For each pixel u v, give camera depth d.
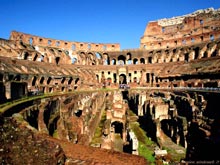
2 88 31.31
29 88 57.31
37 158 12.00
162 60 102.25
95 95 62.84
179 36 112.50
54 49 101.25
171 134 37.38
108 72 103.00
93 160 12.64
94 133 34.84
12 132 14.01
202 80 60.25
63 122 29.95
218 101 34.78
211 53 84.69
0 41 75.06
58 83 72.44
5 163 11.23
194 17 108.75
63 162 12.16
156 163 26.17
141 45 118.88
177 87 66.88
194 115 35.00
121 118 39.62
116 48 115.69
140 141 35.62
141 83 91.94
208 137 24.12
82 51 110.44
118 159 13.11
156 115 39.88
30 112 26.80
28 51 80.94
